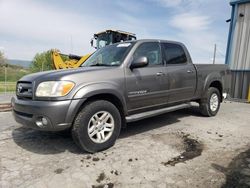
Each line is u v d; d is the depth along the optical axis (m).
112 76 3.53
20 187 2.47
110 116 3.49
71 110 3.05
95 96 3.45
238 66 9.39
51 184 2.53
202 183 2.54
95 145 3.32
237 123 5.17
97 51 4.88
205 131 4.49
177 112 6.25
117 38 11.39
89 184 2.53
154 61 4.32
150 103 4.19
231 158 3.20
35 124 3.10
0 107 6.85
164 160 3.13
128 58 3.86
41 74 3.38
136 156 3.26
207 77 5.49
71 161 3.11
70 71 3.36
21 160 3.15
